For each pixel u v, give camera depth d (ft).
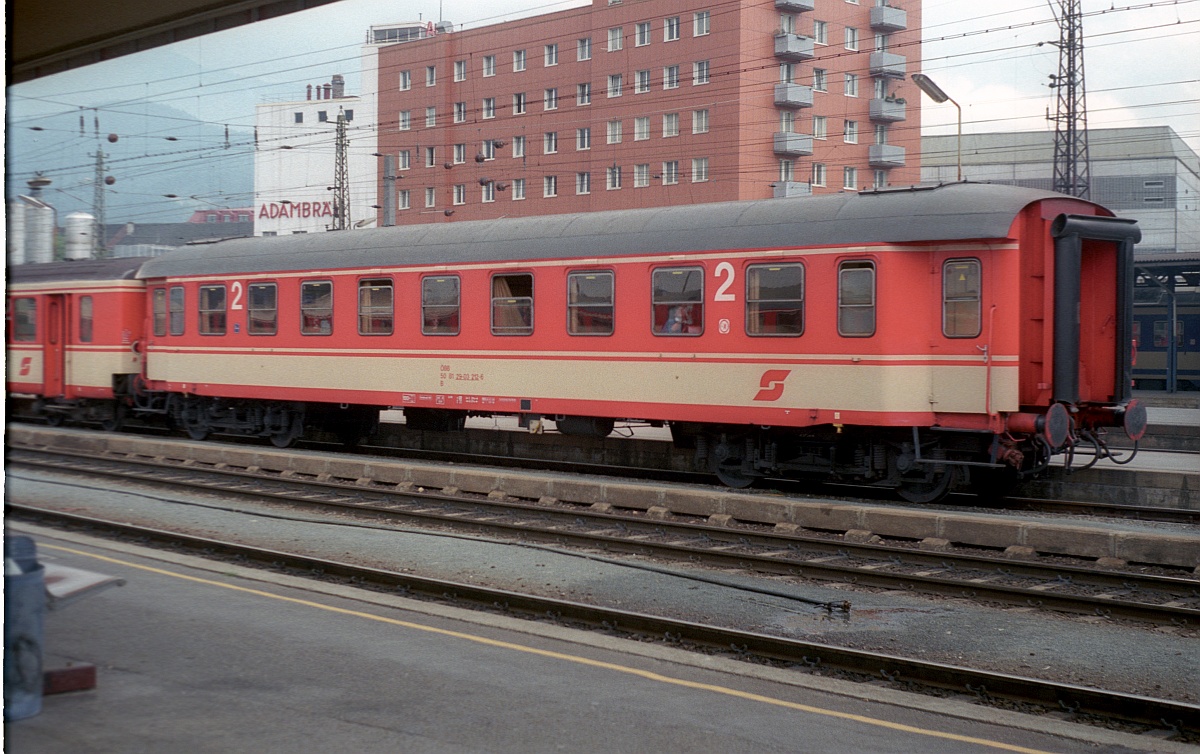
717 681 25.04
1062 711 23.70
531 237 59.26
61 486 58.75
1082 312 50.21
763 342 51.37
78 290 83.41
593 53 185.26
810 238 49.96
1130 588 35.12
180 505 52.70
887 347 48.14
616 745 20.48
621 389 55.77
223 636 27.22
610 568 38.75
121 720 20.99
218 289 73.05
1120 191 244.01
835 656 26.48
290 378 69.15
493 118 199.11
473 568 38.91
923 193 48.75
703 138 175.32
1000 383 46.78
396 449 74.33
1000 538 40.34
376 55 225.76
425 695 23.08
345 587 33.86
